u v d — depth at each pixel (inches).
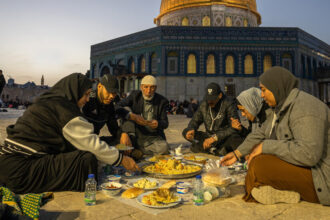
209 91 161.2
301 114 79.0
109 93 129.6
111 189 92.4
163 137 175.2
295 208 82.2
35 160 92.4
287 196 85.9
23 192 91.2
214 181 91.9
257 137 101.0
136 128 168.1
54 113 92.4
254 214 77.9
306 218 75.0
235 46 1136.2
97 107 135.1
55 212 78.6
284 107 83.9
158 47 1156.5
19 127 92.3
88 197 83.8
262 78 88.7
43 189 93.0
